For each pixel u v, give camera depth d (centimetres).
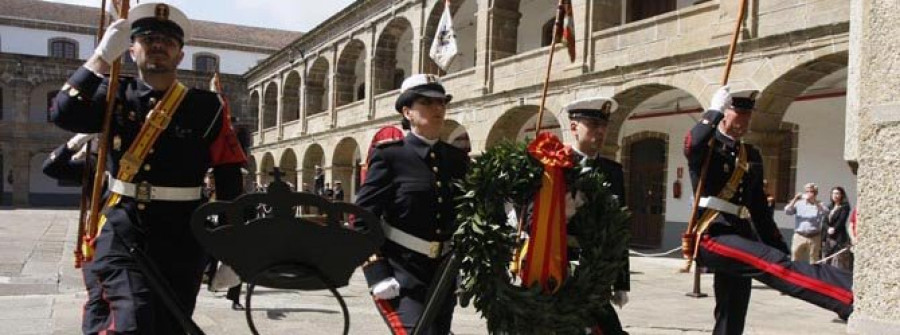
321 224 319
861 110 361
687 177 1820
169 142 364
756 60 1239
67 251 1470
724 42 1285
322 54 3156
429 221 408
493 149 388
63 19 4634
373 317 791
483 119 1961
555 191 390
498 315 372
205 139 375
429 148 419
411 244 407
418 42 2286
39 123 4209
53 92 4325
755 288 1130
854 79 376
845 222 1159
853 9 379
